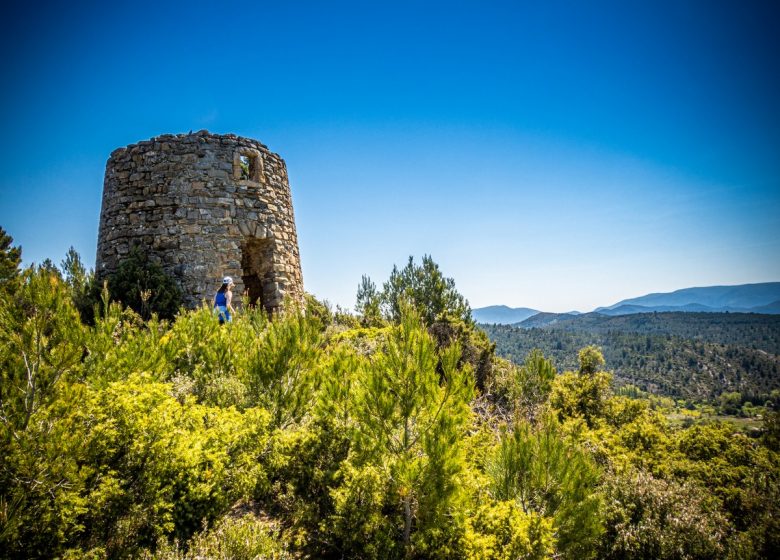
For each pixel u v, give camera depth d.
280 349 6.06
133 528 3.35
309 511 4.33
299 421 5.94
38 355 3.46
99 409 3.59
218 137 13.77
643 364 145.12
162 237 12.71
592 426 12.90
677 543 4.71
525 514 4.00
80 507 3.06
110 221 13.51
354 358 5.92
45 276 4.51
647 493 5.40
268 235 14.34
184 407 4.54
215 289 12.77
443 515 4.09
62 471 3.00
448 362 4.55
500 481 4.74
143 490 3.54
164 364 5.93
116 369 5.16
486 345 12.98
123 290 10.97
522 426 4.91
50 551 2.94
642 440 8.77
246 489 4.13
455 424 4.30
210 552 3.32
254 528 3.60
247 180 14.05
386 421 4.48
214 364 6.68
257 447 4.57
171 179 13.09
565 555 4.16
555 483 4.46
